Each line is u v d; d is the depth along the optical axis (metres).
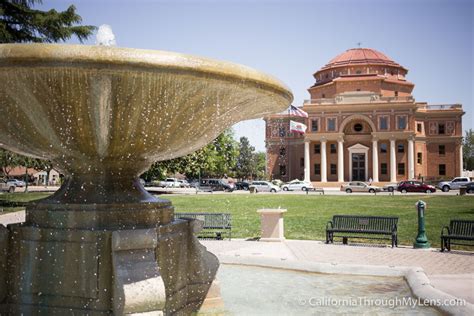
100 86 3.62
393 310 5.26
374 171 63.28
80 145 4.28
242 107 4.50
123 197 4.63
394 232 11.88
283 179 68.69
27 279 4.31
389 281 6.84
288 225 17.47
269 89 4.22
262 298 5.80
